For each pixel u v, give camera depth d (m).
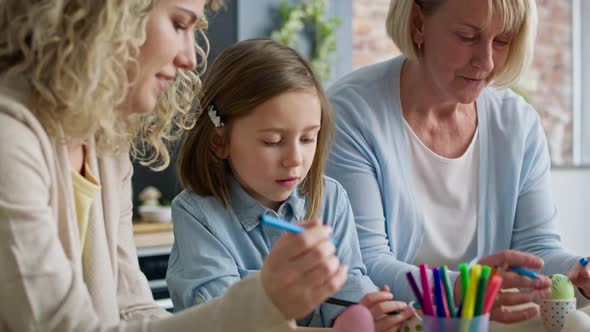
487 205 1.77
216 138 1.43
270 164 1.36
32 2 0.95
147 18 0.97
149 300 1.27
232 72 1.38
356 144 1.70
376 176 1.70
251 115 1.35
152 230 3.12
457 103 1.75
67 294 0.86
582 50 4.34
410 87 1.74
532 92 4.23
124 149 1.18
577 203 4.05
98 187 1.10
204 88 1.44
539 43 4.24
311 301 0.83
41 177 0.90
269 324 0.83
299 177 1.38
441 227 1.75
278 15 3.66
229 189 1.46
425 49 1.67
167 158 1.32
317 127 1.38
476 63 1.58
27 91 0.95
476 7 1.54
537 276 1.19
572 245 4.04
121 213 1.26
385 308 1.12
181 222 1.44
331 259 0.83
